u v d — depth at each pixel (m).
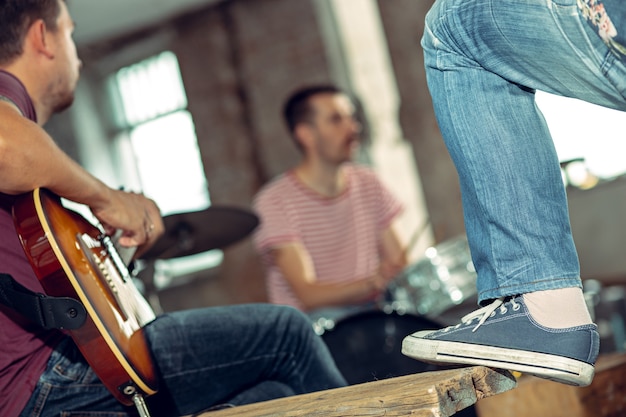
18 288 1.64
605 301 3.94
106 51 8.41
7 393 1.64
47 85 1.89
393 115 7.07
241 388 1.90
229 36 7.88
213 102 7.98
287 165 7.79
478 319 1.47
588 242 6.58
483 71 1.41
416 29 7.04
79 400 1.68
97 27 8.12
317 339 1.97
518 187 1.40
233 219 3.51
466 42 1.39
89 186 1.72
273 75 7.69
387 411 1.41
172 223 3.43
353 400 1.45
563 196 1.43
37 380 1.64
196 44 8.04
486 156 1.41
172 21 8.12
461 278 3.64
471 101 1.42
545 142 1.41
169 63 8.20
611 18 1.19
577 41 1.25
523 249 1.41
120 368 1.60
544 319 1.42
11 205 1.71
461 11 1.37
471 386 1.44
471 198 1.46
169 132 8.24
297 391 1.94
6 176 1.58
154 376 1.67
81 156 8.22
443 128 1.46
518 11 1.30
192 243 3.55
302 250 3.99
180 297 7.89
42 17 1.87
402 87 7.07
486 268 1.46
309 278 3.93
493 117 1.41
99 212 1.78
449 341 1.47
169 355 1.75
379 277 3.84
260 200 4.10
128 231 1.85
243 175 7.93
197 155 8.12
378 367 2.69
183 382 1.78
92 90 8.41
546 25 1.27
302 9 7.46
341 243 4.04
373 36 7.16
